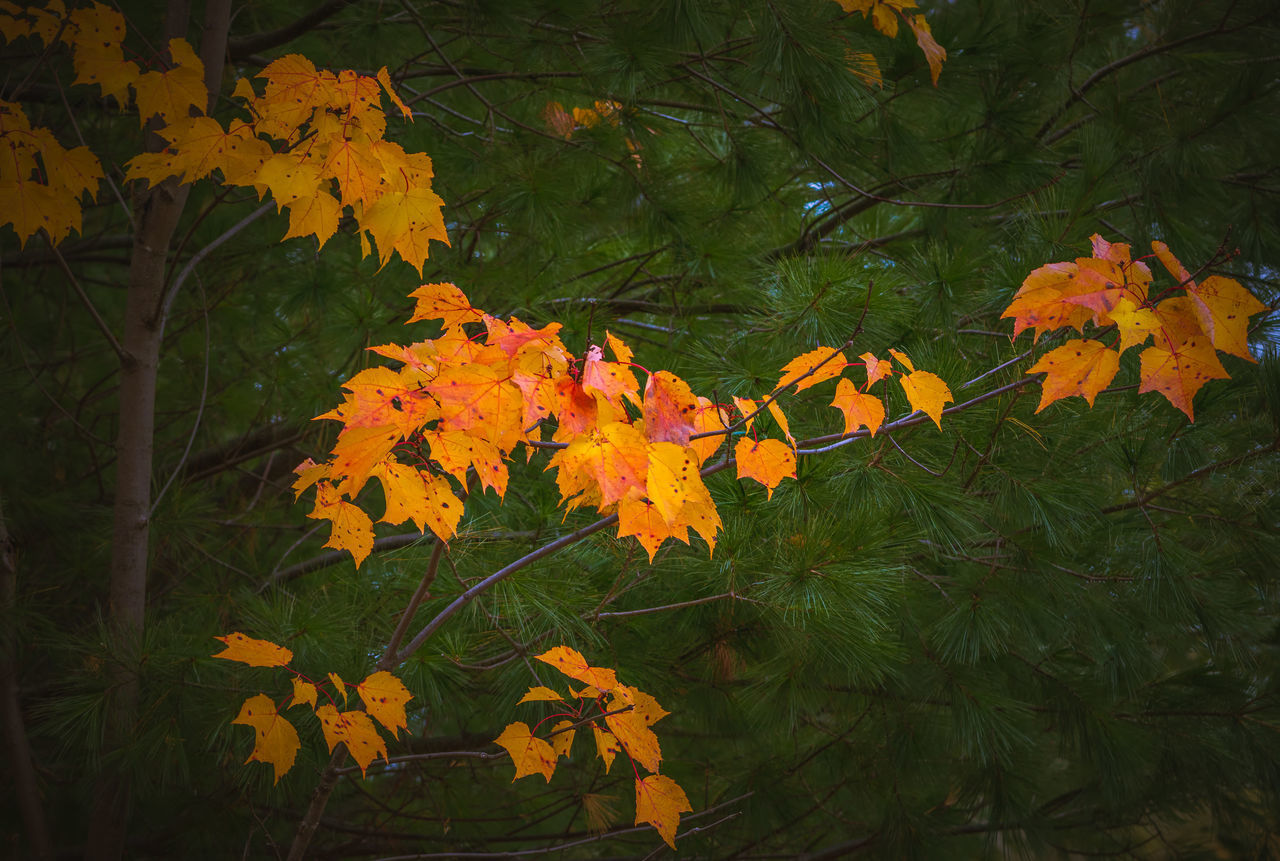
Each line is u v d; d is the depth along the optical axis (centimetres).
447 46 616
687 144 614
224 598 548
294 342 672
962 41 569
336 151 496
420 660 523
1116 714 570
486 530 534
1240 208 555
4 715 544
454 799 595
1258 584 556
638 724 500
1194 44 567
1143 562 543
